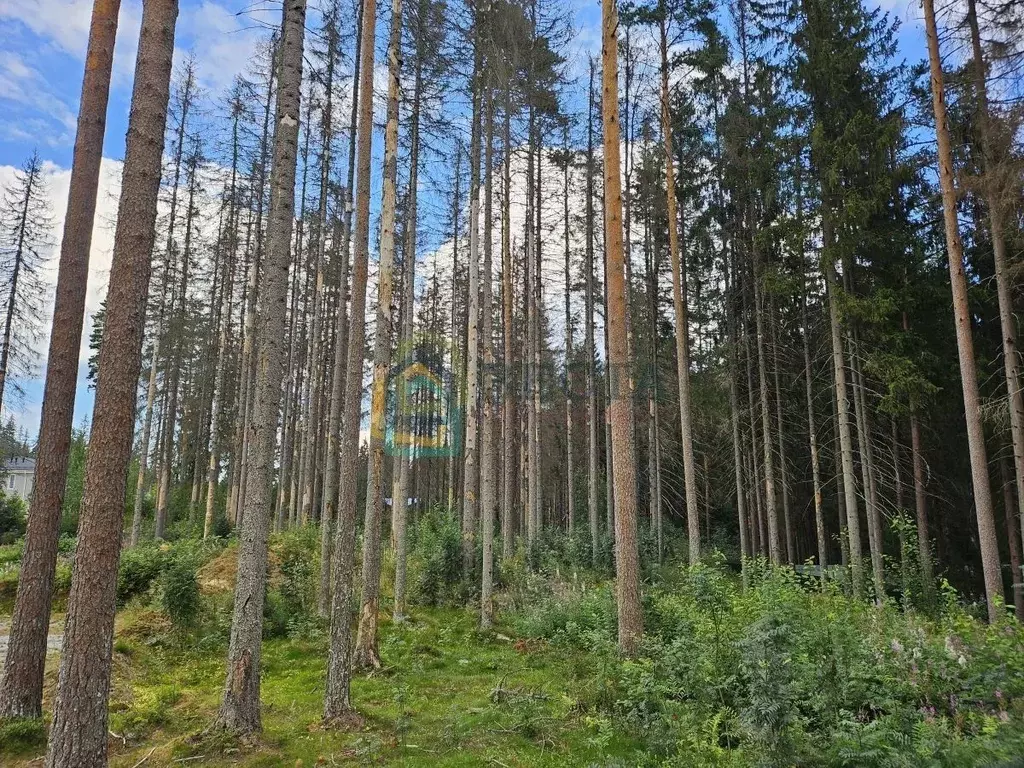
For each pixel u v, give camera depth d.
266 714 7.25
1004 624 6.62
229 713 6.37
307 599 12.80
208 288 26.78
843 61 14.90
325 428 28.89
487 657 10.02
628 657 7.82
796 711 4.84
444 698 7.91
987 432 15.45
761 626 5.56
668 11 14.65
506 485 17.78
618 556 8.53
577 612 11.12
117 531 4.98
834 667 5.64
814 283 18.12
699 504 27.75
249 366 22.23
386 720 6.94
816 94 15.71
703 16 14.69
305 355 26.14
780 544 24.16
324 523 13.02
